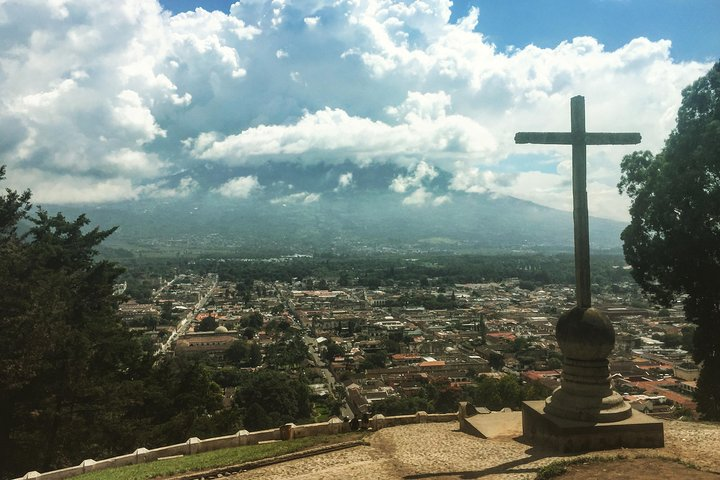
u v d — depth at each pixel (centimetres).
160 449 2098
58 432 3108
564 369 1714
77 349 3091
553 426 1628
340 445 1922
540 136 1753
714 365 3152
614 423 1598
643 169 3309
